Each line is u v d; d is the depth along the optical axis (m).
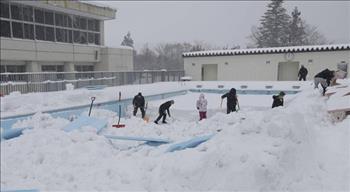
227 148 3.90
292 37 41.31
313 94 10.11
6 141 8.46
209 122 10.20
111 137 8.59
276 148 3.58
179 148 6.27
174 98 19.81
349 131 4.36
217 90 21.91
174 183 4.11
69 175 5.69
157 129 10.01
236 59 25.11
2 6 19.55
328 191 3.00
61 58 23.80
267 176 3.34
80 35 26.12
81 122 10.54
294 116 4.05
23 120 11.19
